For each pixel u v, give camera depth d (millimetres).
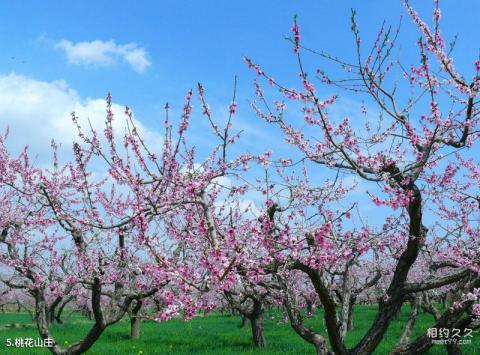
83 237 11406
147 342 19812
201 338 21531
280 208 7285
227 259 6066
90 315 34125
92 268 11328
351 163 6816
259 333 18141
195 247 8820
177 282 6090
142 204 7117
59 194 12312
